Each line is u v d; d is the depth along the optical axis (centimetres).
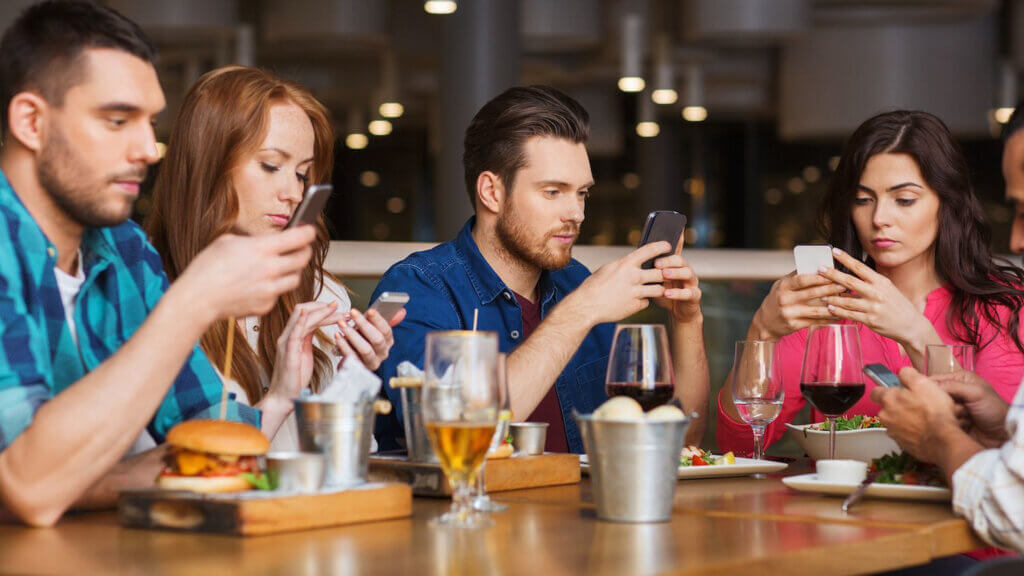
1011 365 243
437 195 640
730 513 149
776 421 250
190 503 131
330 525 135
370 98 1170
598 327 246
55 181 146
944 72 884
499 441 168
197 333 135
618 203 1556
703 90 1122
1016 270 254
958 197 244
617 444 139
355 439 142
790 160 1505
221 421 142
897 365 248
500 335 237
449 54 630
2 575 110
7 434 140
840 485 162
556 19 855
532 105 231
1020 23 930
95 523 138
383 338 188
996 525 145
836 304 219
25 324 145
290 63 1062
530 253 233
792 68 934
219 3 826
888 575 181
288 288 138
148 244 180
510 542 126
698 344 233
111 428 132
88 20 144
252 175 212
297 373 181
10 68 145
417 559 117
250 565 113
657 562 116
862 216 249
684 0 867
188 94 215
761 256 379
